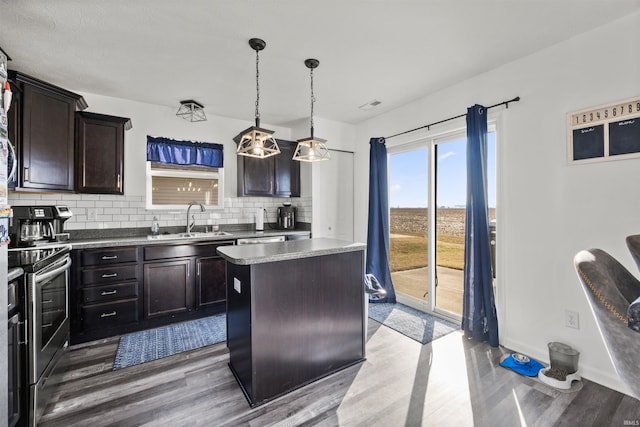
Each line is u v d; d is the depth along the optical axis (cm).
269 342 183
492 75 261
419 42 219
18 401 151
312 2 176
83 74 268
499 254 254
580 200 207
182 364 225
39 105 242
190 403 179
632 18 184
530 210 233
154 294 294
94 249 266
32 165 237
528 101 235
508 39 214
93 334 267
